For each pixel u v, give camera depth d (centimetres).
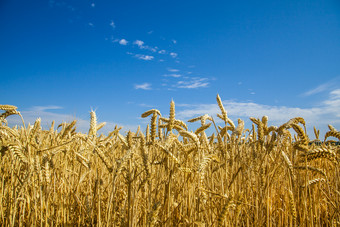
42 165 80
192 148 78
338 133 73
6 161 109
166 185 80
